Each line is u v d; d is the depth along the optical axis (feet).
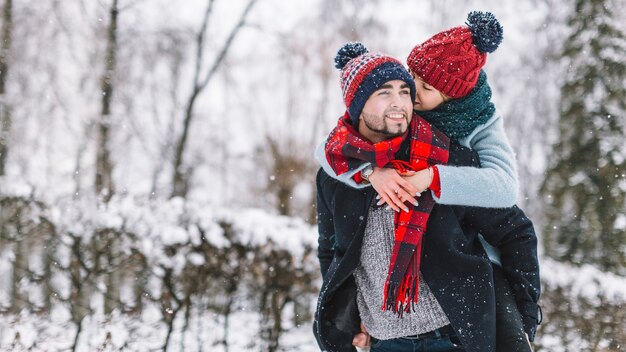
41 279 17.17
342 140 7.28
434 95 7.45
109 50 37.42
